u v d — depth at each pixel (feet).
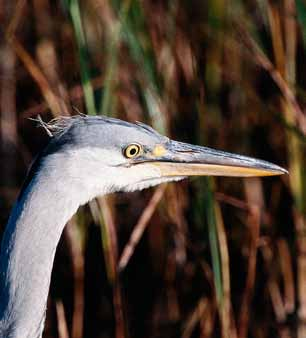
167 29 36.22
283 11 35.12
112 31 35.01
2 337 24.63
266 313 38.91
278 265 38.63
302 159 35.37
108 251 34.91
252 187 38.17
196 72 36.29
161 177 28.04
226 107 37.78
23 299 24.68
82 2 36.86
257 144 38.06
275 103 37.37
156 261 40.16
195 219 36.86
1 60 40.98
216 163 28.78
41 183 25.13
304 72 37.11
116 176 26.86
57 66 38.22
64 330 36.09
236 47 37.01
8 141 41.83
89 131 26.37
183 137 36.32
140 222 35.76
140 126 27.86
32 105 40.88
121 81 36.81
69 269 40.22
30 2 39.91
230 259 38.93
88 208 38.17
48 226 25.04
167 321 40.14
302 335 37.37
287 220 38.24
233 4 36.17
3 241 24.95
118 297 35.73
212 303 37.37
